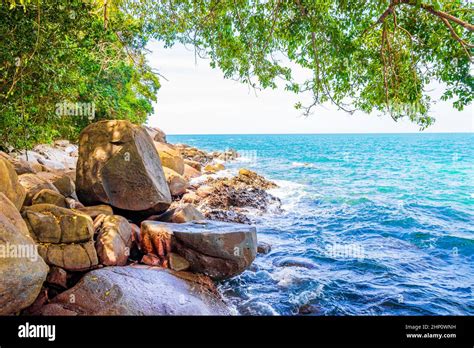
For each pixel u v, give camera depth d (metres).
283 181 26.44
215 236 7.48
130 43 10.99
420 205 18.61
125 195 9.29
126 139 9.41
